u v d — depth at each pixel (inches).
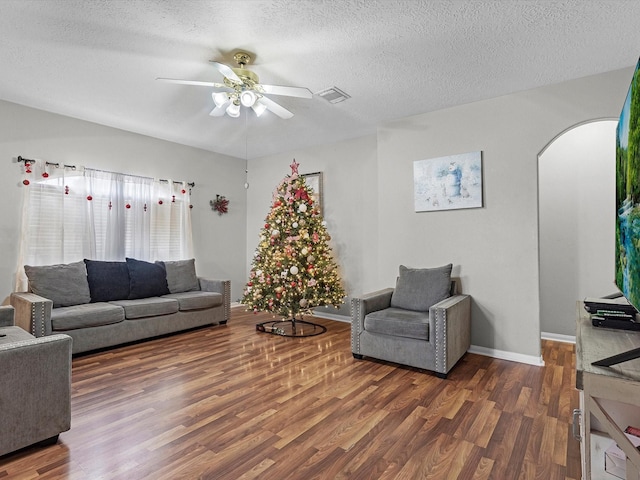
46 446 73.1
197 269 206.1
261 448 72.6
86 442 74.5
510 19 86.3
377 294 137.6
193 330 169.3
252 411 88.2
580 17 85.2
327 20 86.8
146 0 79.1
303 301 157.3
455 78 118.0
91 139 161.5
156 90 127.7
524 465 67.3
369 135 183.3
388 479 63.6
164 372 114.1
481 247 135.3
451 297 129.4
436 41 96.0
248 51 101.0
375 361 125.6
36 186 144.6
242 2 80.0
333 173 196.9
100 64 108.9
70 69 112.1
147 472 64.9
